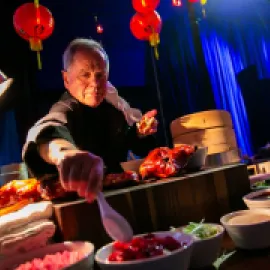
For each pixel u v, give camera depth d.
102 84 1.90
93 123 2.09
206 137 2.34
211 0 7.32
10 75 5.38
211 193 1.74
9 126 5.30
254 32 8.06
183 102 7.74
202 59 7.72
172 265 1.12
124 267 1.11
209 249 1.31
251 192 1.82
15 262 1.36
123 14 6.30
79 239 1.47
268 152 5.96
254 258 1.33
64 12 5.84
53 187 1.67
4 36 5.31
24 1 5.30
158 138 7.46
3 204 1.82
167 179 1.80
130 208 1.56
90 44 1.87
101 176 1.10
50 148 1.34
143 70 6.95
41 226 1.40
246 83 8.10
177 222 1.64
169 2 7.12
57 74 5.86
